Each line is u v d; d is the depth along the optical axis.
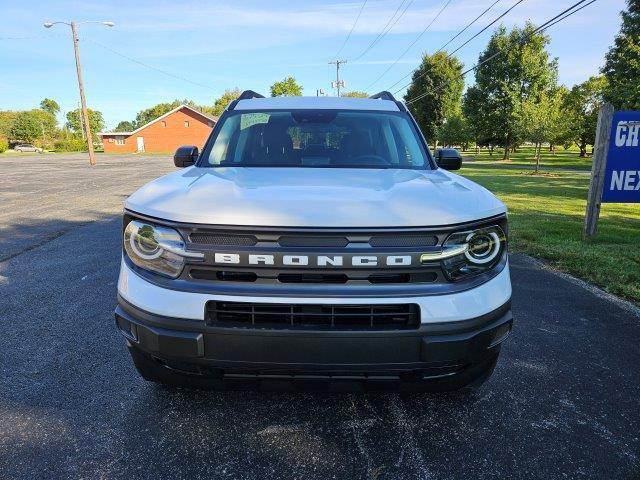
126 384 2.90
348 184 2.39
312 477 2.13
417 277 1.98
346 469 2.19
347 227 1.92
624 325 3.86
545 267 5.58
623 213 10.07
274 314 1.96
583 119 40.16
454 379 2.25
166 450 2.30
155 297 2.02
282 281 1.94
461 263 2.04
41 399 2.74
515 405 2.71
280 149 3.30
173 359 2.04
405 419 2.57
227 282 1.97
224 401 2.72
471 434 2.45
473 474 2.16
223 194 2.15
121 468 2.18
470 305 2.02
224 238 1.96
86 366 3.13
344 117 3.55
